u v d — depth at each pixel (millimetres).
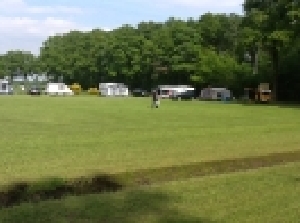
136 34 134500
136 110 54250
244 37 78875
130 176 16281
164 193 13547
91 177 15859
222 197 13266
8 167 17891
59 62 152125
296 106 69500
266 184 14961
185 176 16453
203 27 123812
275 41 76562
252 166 18578
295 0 74500
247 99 93125
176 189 14047
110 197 13000
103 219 11039
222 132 31953
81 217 11141
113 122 38500
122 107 59812
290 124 38750
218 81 106375
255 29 77875
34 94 115188
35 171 17125
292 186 14766
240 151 22859
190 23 126562
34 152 21969
